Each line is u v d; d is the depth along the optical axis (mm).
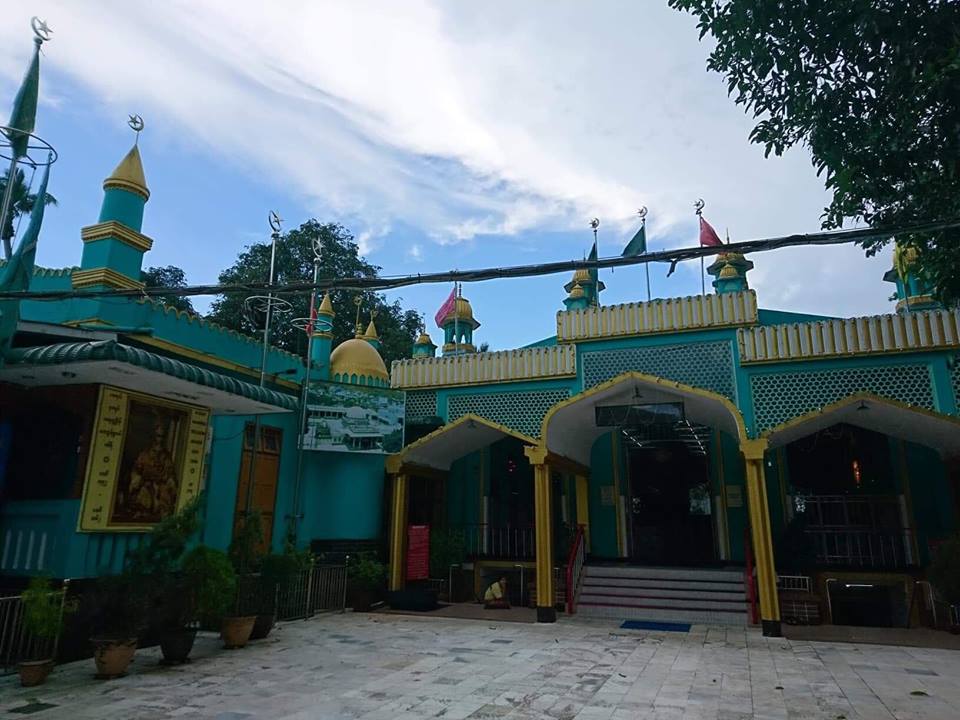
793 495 13227
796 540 12234
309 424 13000
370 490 14047
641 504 15422
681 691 6836
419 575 13695
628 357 13797
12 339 7945
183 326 10484
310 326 13750
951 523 12008
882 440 13008
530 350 14633
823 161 6426
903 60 5617
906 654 8930
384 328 27906
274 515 12281
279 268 24391
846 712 6102
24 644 7324
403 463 13727
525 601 14148
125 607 7398
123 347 7164
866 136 5996
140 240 10094
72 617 7680
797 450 13625
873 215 6512
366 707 6148
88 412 8070
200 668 7605
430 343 19938
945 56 5484
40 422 8523
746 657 8664
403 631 10547
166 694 6453
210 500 10578
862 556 12430
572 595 12609
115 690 6562
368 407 13781
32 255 7883
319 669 7676
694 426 14227
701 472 15266
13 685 6664
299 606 11523
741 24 6152
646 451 15688
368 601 12914
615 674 7602
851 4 5645
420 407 15523
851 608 13008
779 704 6363
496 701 6402
